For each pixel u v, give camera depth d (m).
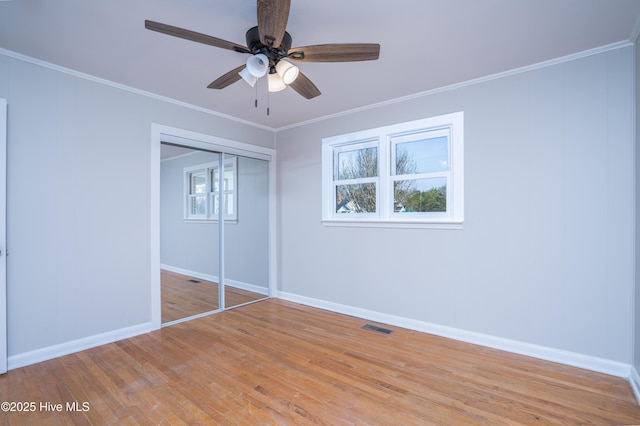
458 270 2.96
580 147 2.43
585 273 2.41
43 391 2.09
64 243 2.66
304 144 4.15
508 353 2.67
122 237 2.99
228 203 4.00
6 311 2.35
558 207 2.51
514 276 2.69
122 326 2.97
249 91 3.13
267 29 1.65
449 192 3.09
